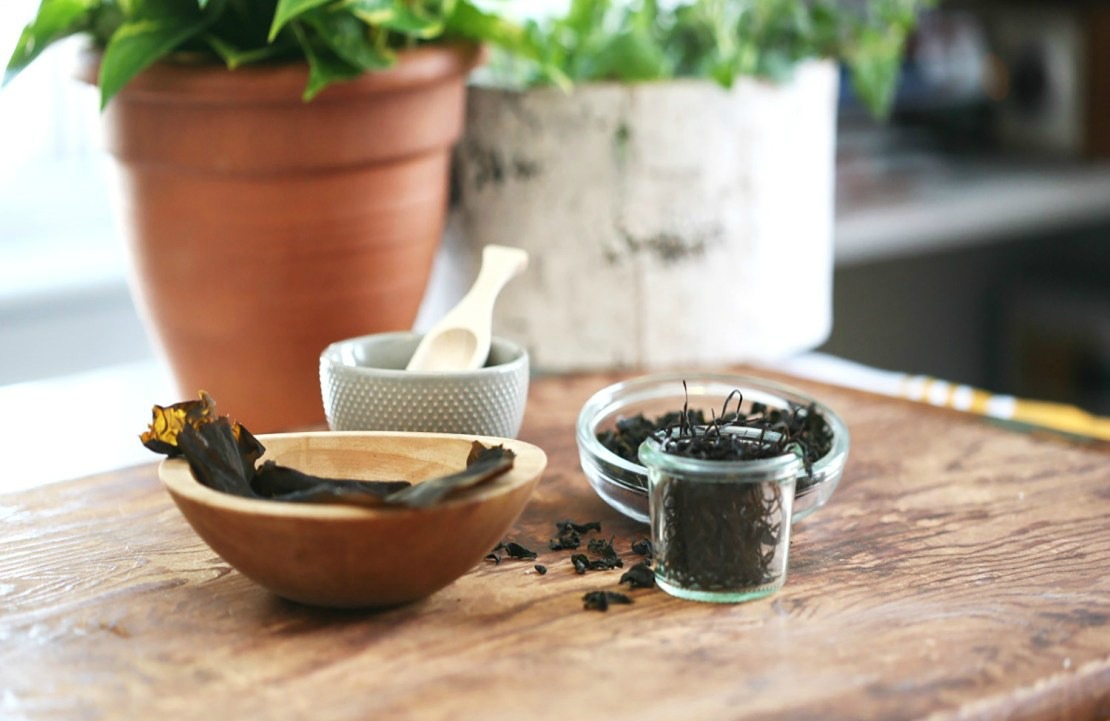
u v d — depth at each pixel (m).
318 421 1.42
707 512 1.09
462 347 1.26
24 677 1.04
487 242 1.52
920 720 1.00
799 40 1.54
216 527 1.05
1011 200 2.25
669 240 1.49
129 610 1.10
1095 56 2.49
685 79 1.47
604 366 1.52
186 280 1.37
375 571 1.05
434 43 1.40
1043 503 1.23
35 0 1.71
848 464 1.30
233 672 1.04
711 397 1.29
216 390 1.41
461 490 1.05
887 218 2.11
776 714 1.00
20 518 1.21
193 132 1.33
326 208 1.36
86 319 1.85
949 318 2.67
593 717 1.00
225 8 1.33
